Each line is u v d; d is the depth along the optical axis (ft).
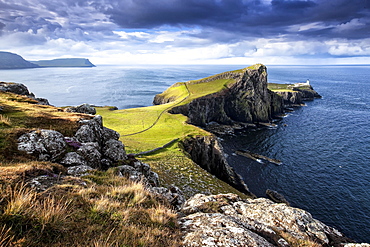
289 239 29.55
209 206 38.17
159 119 337.11
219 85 597.93
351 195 187.62
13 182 26.89
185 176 139.23
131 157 75.10
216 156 238.27
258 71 545.44
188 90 610.65
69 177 35.09
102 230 22.74
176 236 25.40
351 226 152.56
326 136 347.15
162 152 189.57
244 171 235.81
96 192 31.27
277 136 359.25
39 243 18.58
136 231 23.82
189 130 278.05
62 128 69.31
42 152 48.73
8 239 17.92
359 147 296.10
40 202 23.98
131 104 639.76
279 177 220.84
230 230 26.61
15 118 69.62
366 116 472.44
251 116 520.42
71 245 19.35
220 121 513.45
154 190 50.70
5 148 44.65
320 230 33.30
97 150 61.16
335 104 625.82
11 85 128.26
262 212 37.01
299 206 174.70
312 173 227.61
